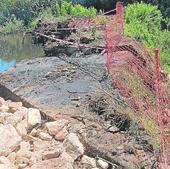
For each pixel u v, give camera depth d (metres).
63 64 15.84
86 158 9.10
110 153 9.16
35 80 14.05
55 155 9.12
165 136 8.54
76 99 12.06
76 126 10.30
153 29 22.42
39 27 25.39
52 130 9.98
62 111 11.20
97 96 11.67
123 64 13.39
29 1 45.88
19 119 10.41
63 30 22.16
